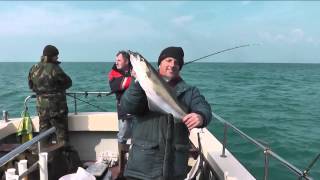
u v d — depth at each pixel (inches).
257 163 288.5
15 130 199.9
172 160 93.7
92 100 600.1
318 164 300.5
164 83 93.9
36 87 194.4
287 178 258.8
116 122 207.3
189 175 139.9
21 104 658.2
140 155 95.4
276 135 419.5
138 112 96.8
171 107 93.1
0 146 176.4
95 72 2224.4
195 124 90.4
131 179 97.5
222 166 139.3
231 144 340.8
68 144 187.8
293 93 1011.3
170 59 99.0
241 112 609.0
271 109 655.1
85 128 208.1
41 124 193.8
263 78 1889.8
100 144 213.8
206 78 1785.2
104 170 174.4
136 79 94.3
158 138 94.4
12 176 127.8
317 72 3102.9
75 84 1083.3
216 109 645.3
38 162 138.1
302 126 478.3
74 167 179.0
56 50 195.9
